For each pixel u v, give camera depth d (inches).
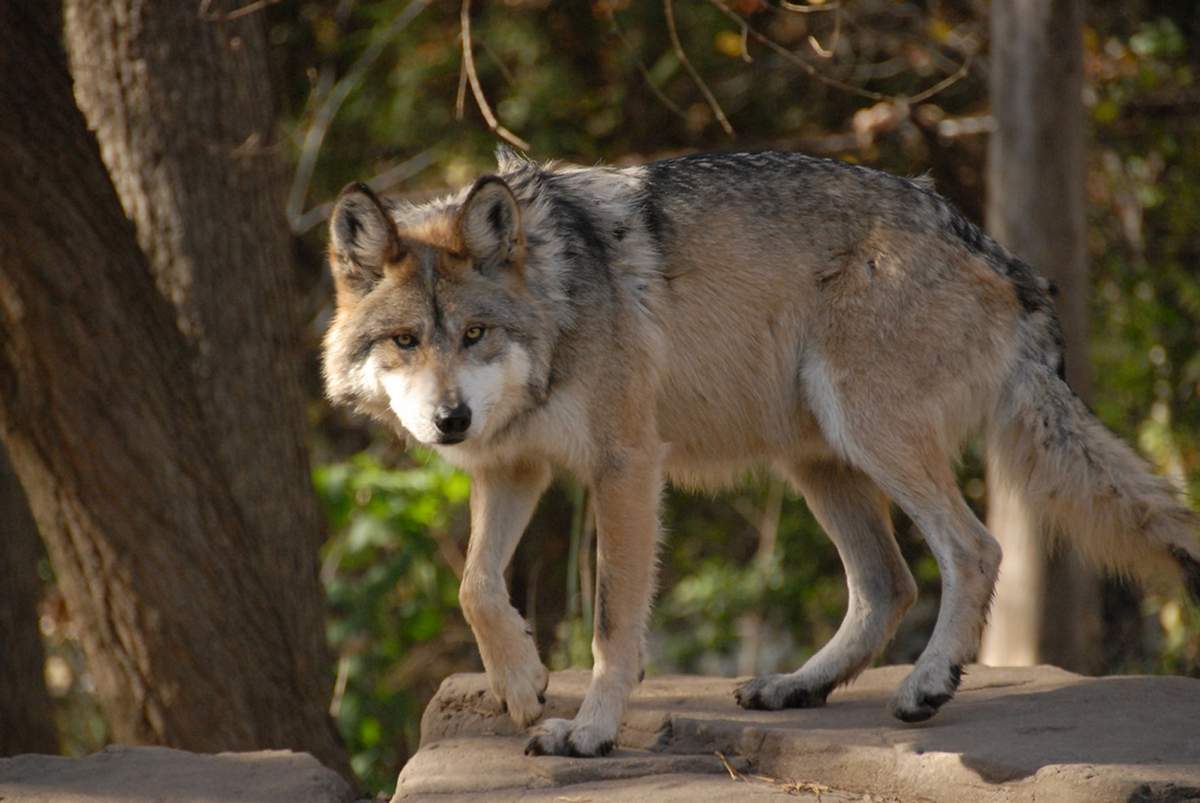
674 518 871.7
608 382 327.0
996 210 643.5
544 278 326.3
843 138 820.6
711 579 810.8
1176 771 255.3
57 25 519.5
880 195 347.9
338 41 832.3
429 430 312.7
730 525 880.9
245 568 477.1
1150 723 294.5
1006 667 371.2
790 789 291.0
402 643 669.9
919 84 843.4
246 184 509.0
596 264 333.1
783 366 348.5
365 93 846.5
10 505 558.3
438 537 714.2
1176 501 334.3
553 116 844.0
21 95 434.6
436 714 358.0
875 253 340.5
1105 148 798.5
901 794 279.9
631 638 315.6
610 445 326.3
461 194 363.3
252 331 507.8
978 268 348.5
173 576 460.1
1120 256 796.0
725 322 346.0
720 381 349.4
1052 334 355.9
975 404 345.7
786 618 839.7
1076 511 341.7
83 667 729.0
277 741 478.3
